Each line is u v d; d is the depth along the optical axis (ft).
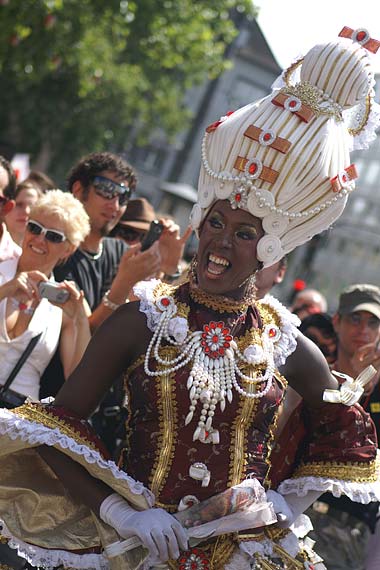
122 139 141.08
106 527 12.07
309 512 19.24
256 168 11.91
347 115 12.89
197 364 12.01
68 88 111.04
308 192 12.03
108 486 12.08
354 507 19.29
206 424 11.93
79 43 92.22
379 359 19.43
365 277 154.71
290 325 12.70
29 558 12.24
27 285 17.69
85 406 12.23
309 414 13.33
